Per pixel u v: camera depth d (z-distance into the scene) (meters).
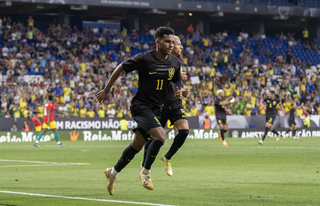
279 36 122.88
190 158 36.72
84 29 104.62
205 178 22.92
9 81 85.00
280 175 24.08
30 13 107.38
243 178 22.81
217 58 108.19
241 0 111.88
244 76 103.44
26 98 80.56
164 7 101.25
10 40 95.12
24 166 30.06
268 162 32.41
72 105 82.12
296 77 108.75
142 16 116.38
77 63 94.94
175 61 17.27
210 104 90.81
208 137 82.00
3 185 20.33
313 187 19.31
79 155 41.41
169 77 17.03
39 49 95.75
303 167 28.56
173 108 20.95
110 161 34.44
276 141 68.00
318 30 126.31
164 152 46.25
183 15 118.25
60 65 92.69
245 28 125.06
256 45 116.88
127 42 106.12
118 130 78.19
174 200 15.93
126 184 20.75
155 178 23.08
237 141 68.94
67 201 15.73
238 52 115.00
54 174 25.03
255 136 86.06
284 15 113.00
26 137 72.50
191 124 81.25
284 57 119.81
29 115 76.81
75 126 75.81
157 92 17.00
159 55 16.86
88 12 112.19
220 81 101.00
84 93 87.25
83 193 17.83
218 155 40.09
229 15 119.50
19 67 89.50
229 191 18.25
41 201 15.73
